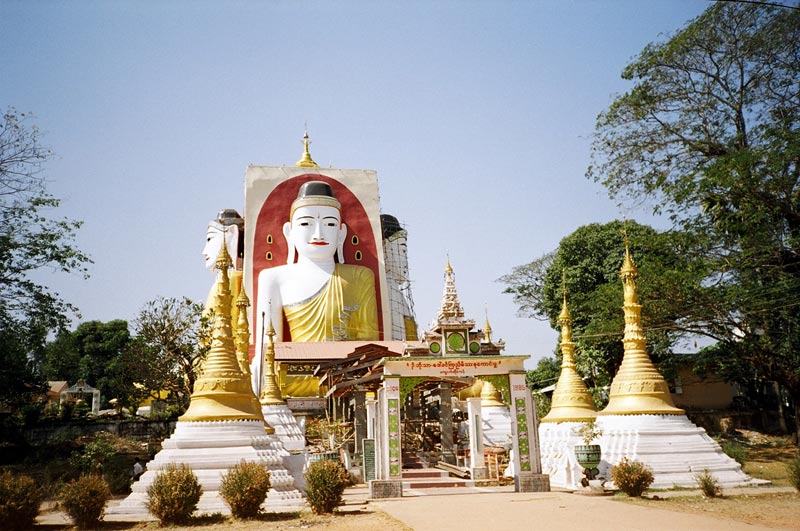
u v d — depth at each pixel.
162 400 51.22
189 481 17.75
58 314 35.19
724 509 16.61
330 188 59.84
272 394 35.38
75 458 32.56
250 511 17.70
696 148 35.03
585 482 21.05
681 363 41.59
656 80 34.91
